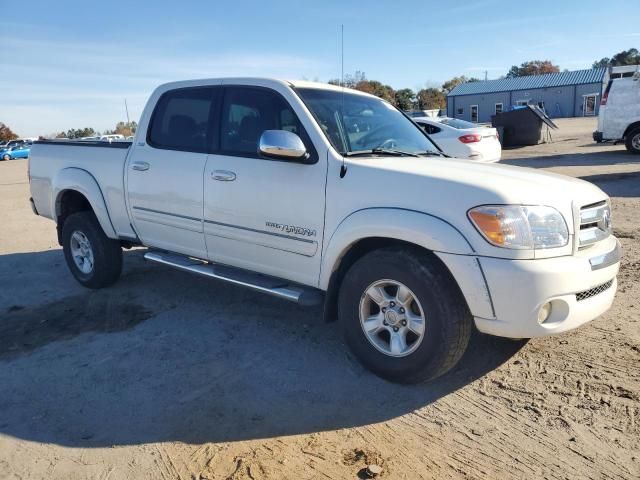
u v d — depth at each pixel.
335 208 3.62
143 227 4.97
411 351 3.39
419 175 3.36
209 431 3.10
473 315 3.17
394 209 3.35
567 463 2.74
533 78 62.66
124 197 5.03
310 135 3.83
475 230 3.09
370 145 4.10
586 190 3.53
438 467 2.74
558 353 3.85
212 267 4.56
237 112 4.32
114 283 5.77
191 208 4.49
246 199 4.09
